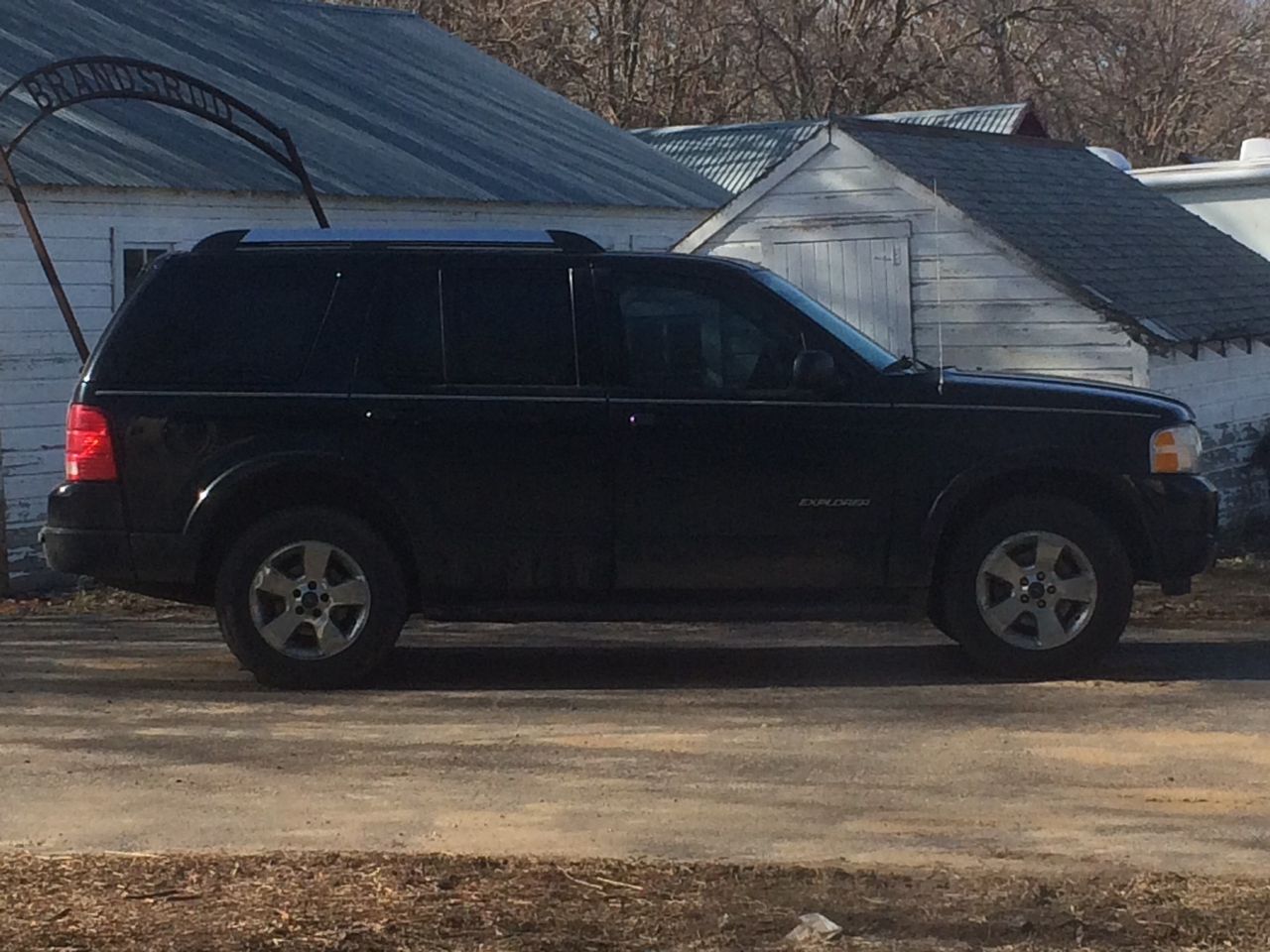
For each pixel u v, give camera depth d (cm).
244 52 1820
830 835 603
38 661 930
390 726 770
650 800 648
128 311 848
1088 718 777
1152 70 4081
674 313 851
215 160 1461
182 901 520
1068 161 1689
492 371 843
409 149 1711
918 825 615
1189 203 2123
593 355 844
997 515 848
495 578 842
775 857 578
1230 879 549
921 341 1409
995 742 735
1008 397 851
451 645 991
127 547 834
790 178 1466
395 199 1556
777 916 509
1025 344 1366
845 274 1446
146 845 593
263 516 845
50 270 1199
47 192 1297
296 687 846
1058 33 3953
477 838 600
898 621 871
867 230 1432
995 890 534
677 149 3022
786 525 841
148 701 822
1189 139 4225
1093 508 867
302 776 682
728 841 596
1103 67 4141
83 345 1212
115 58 1348
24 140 1341
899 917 509
